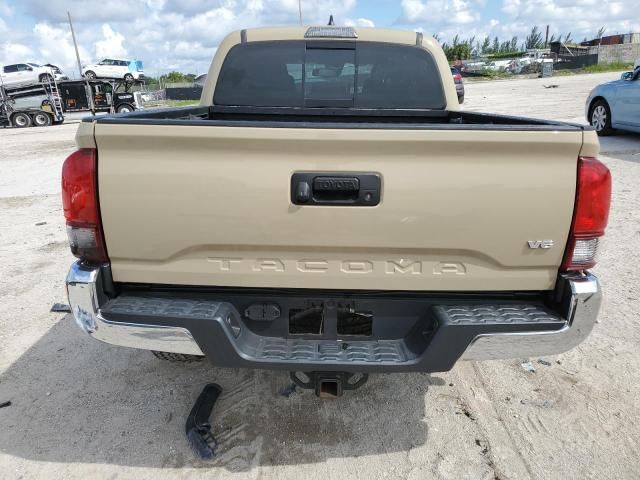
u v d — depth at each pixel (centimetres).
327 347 222
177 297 224
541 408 282
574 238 205
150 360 335
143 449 256
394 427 270
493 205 200
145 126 195
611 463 243
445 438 261
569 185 199
